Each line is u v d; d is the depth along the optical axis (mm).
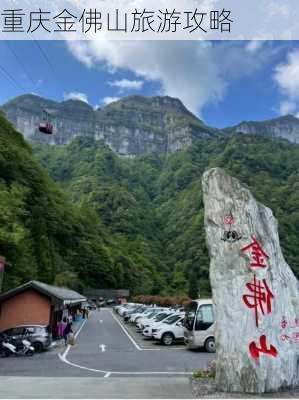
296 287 10148
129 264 96125
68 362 15367
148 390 9477
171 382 10406
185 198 155000
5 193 37500
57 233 71812
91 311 61969
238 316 9266
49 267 43719
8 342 17516
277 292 9562
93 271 82312
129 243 117375
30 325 19266
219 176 10133
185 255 115250
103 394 9070
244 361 8945
